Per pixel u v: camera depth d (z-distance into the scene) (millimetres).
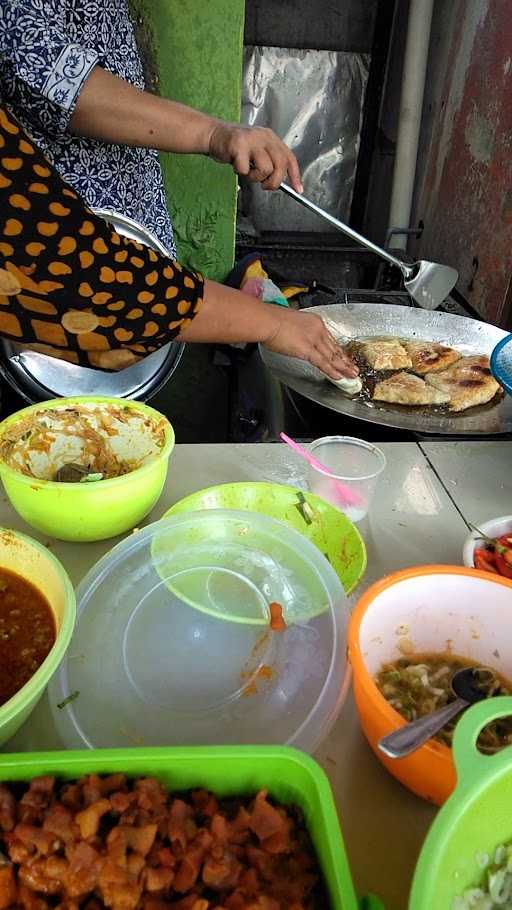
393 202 3133
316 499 1006
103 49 1455
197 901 497
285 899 513
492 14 2459
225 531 915
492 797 462
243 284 2000
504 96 2389
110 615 821
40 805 548
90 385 1712
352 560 924
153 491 969
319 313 1911
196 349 2166
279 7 2857
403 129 2957
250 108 3086
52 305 850
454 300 2604
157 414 1046
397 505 1103
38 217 783
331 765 701
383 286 2752
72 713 713
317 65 2998
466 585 724
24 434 1018
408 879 607
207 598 837
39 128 1414
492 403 1621
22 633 765
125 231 1541
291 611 814
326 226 3375
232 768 568
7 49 1271
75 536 957
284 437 1062
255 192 3264
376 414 1507
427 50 2812
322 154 3219
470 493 1146
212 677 752
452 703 644
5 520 1028
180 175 1886
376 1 2857
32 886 521
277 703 720
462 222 2777
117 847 516
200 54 1753
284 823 551
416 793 654
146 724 704
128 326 915
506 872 487
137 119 1405
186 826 549
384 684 703
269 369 1611
